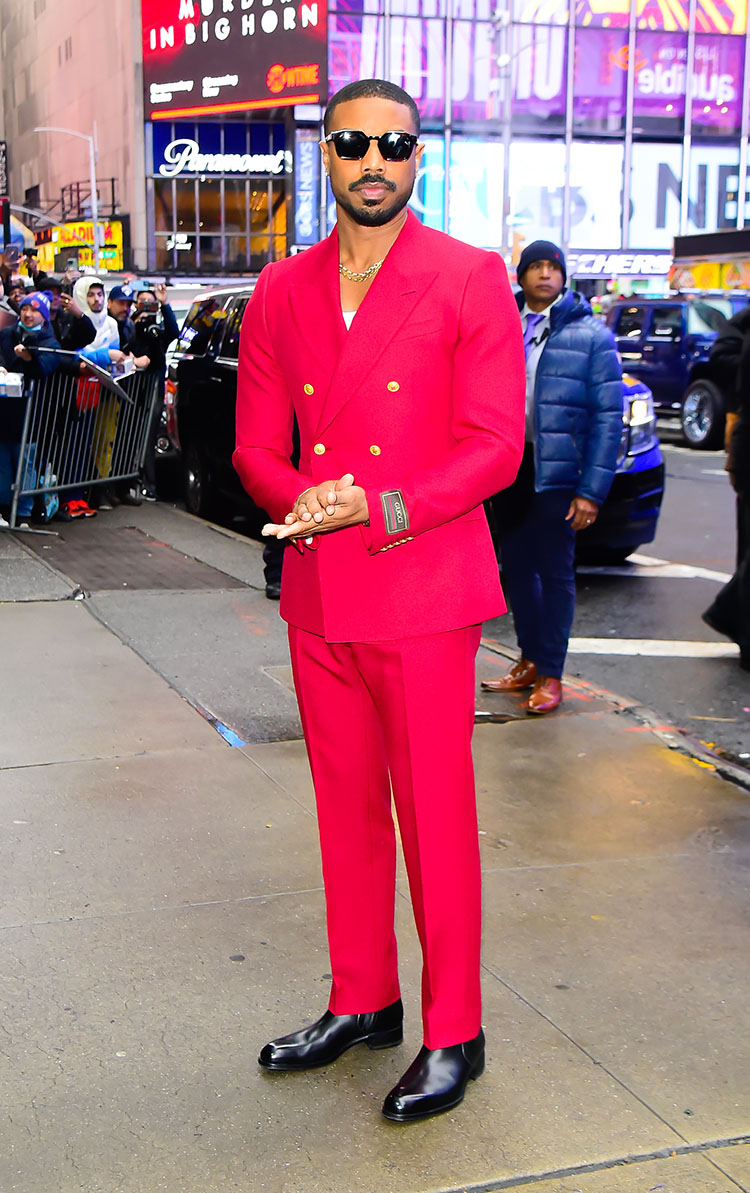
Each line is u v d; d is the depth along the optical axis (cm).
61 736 473
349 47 4650
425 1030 262
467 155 4416
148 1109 255
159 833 389
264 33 4803
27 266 1253
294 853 378
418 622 245
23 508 904
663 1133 251
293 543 252
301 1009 293
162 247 5316
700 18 4431
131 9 5284
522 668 548
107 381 907
